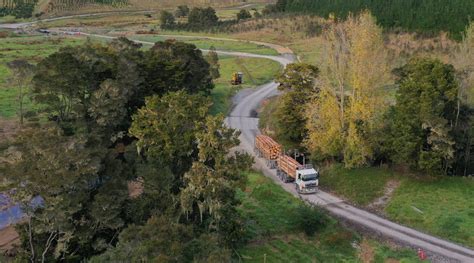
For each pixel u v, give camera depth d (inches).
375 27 2384.4
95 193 1736.0
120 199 1690.5
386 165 2436.0
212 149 1663.4
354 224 2065.7
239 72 4950.8
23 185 1503.4
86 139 1897.1
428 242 1925.4
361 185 2342.5
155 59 3073.3
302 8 7308.1
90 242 1706.4
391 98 2778.1
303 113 2559.1
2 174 1469.0
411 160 2260.1
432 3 4953.3
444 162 2306.8
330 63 2399.1
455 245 1899.6
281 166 2477.9
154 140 1750.7
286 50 5885.8
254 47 6225.4
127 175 1915.6
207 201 1633.9
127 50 3425.2
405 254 1844.2
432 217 2060.8
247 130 3225.9
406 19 5019.7
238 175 1712.6
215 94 4047.7
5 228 2017.7
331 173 2490.2
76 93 2610.7
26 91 3592.5
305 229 1994.3
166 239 1325.0
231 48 6235.2
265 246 1888.5
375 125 2372.0
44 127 2076.8
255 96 4097.0
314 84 2598.4
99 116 2421.3
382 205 2208.4
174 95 1845.5
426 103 2151.8
